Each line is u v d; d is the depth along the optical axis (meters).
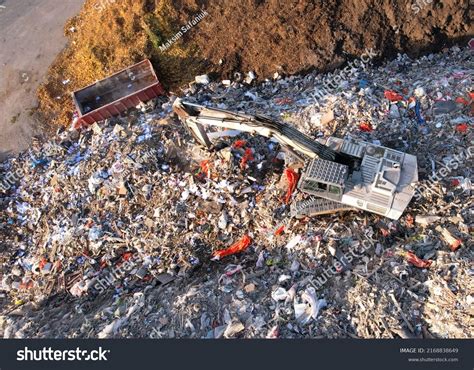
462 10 19.45
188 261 15.93
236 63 20.22
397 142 16.59
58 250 16.92
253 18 20.06
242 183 16.73
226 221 16.31
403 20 19.62
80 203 17.47
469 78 17.80
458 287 13.55
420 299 13.66
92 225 16.92
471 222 14.80
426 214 15.20
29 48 22.44
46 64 21.89
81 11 22.77
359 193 14.61
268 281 14.91
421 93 17.47
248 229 16.28
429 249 14.62
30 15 23.30
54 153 19.50
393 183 14.57
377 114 17.23
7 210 18.41
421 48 19.78
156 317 14.47
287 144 15.27
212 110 15.14
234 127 15.11
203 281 15.38
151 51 20.41
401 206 14.50
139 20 20.55
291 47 19.92
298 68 19.91
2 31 23.08
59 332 14.81
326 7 19.59
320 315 13.79
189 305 14.38
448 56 19.75
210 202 16.62
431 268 14.16
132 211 16.97
